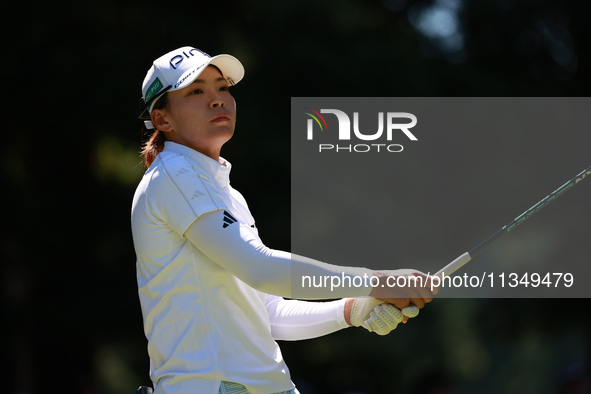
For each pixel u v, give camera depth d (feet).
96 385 113.39
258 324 35.14
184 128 36.78
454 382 133.28
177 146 36.68
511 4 124.26
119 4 111.86
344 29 121.80
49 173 113.50
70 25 110.42
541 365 185.88
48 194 114.21
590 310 119.96
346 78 115.65
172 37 112.37
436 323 131.44
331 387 126.72
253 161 113.60
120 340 117.70
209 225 33.81
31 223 113.39
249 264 33.22
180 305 34.06
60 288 116.06
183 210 33.99
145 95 37.52
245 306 34.86
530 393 185.06
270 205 114.52
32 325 115.03
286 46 116.26
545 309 121.80
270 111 115.96
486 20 126.31
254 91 115.24
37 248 114.83
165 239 34.60
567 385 90.12
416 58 121.70
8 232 112.98
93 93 107.65
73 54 108.37
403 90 117.29
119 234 114.93
